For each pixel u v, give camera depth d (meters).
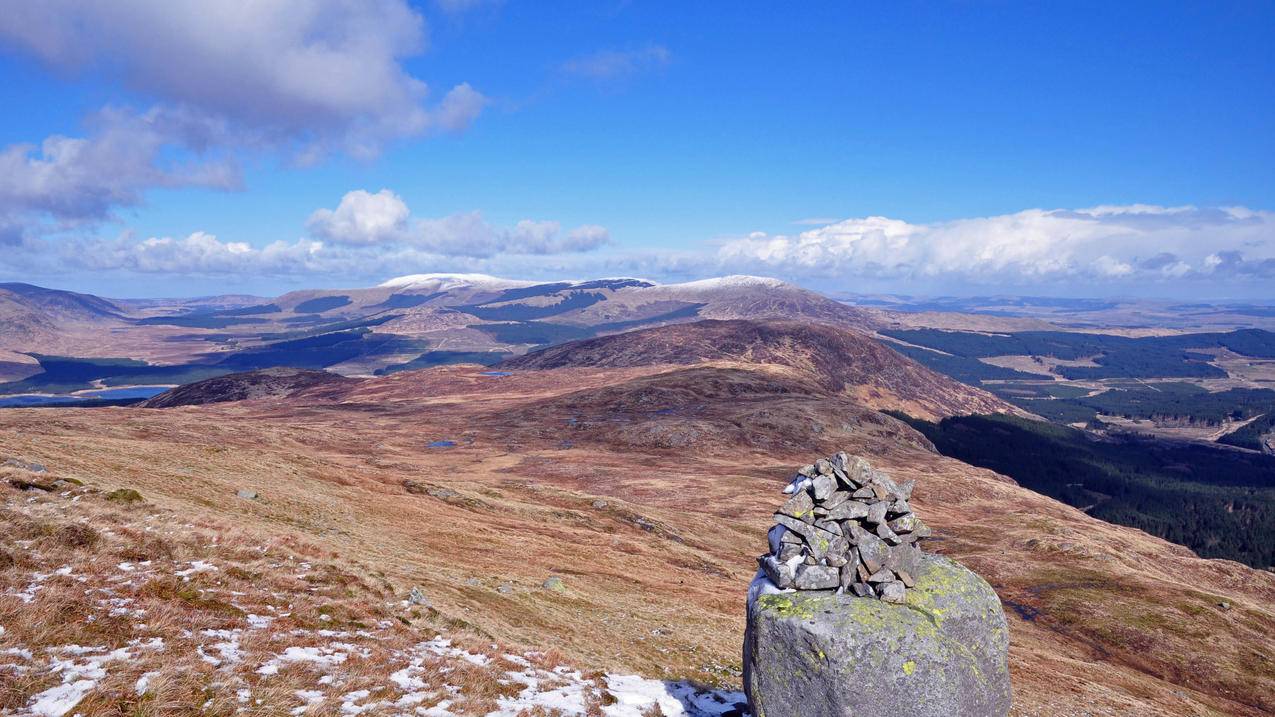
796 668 16.08
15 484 26.06
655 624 39.62
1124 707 39.56
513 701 17.55
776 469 148.75
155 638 15.77
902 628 15.68
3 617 14.52
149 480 42.69
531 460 149.25
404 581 32.31
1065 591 79.50
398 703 15.30
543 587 43.22
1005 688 16.72
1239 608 74.25
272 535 30.47
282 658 16.69
